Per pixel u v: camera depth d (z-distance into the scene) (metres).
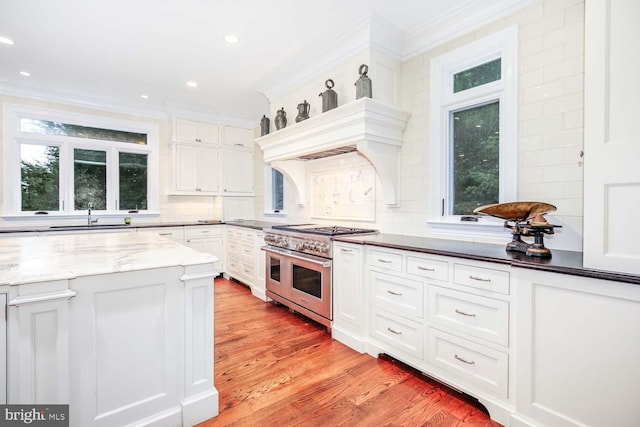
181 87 3.93
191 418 1.62
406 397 1.88
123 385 1.46
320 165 3.84
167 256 1.73
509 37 2.18
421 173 2.74
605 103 1.36
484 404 1.74
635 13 1.29
